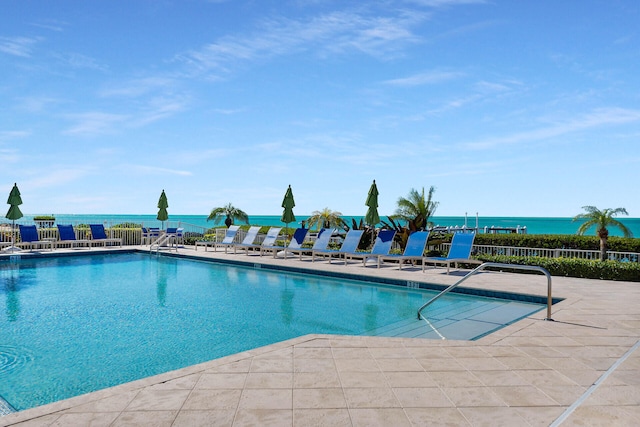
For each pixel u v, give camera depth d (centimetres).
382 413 315
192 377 385
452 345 493
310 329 668
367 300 888
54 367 502
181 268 1379
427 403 333
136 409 318
